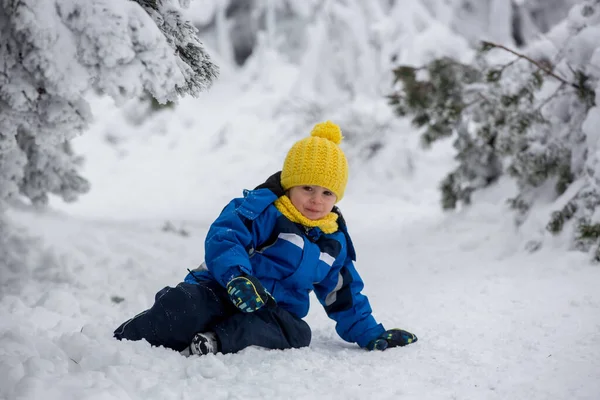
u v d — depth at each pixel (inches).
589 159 177.0
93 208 401.7
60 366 82.6
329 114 498.6
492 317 126.5
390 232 262.4
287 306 108.5
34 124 110.9
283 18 711.7
